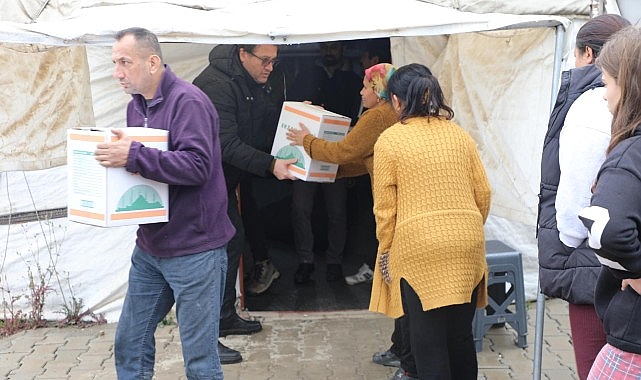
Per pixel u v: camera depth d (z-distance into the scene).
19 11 4.61
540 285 3.00
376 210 3.28
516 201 4.16
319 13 3.62
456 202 3.19
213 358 3.18
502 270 4.43
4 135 4.22
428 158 3.18
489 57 4.34
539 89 3.88
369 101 4.04
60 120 4.32
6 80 4.17
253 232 5.50
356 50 6.09
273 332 4.81
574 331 2.88
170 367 4.30
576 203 2.71
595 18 2.95
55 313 5.01
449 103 4.96
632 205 2.01
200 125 2.99
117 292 5.06
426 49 5.13
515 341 4.61
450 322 3.30
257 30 3.29
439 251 3.14
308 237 5.76
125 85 3.04
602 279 2.25
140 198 2.95
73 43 3.29
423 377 3.23
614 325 2.18
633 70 2.07
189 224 3.07
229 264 4.53
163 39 3.32
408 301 3.26
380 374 4.18
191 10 3.93
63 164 4.37
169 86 3.07
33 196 4.91
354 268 6.00
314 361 4.36
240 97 4.22
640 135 2.07
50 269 4.98
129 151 2.83
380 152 3.25
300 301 5.42
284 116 4.25
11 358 4.46
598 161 2.64
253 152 4.16
